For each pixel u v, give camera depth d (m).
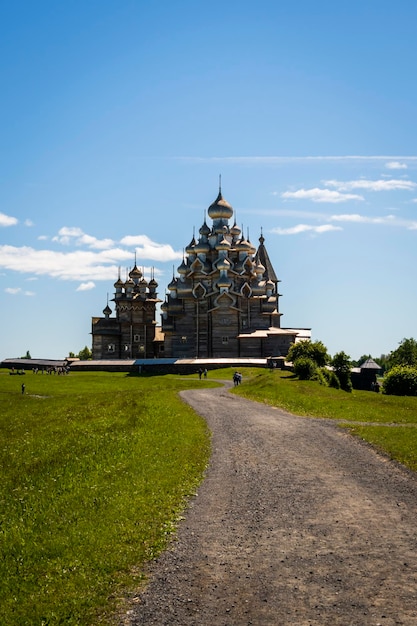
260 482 24.75
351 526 18.75
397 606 13.23
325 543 17.27
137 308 147.25
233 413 48.53
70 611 13.48
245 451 31.70
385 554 16.30
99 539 17.73
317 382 77.00
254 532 18.39
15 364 147.25
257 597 13.88
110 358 145.88
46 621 13.12
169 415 46.03
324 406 51.50
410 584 14.34
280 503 21.50
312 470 26.81
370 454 30.30
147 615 13.23
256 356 126.62
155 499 22.00
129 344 146.38
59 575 15.38
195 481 25.08
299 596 13.84
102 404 59.69
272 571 15.32
